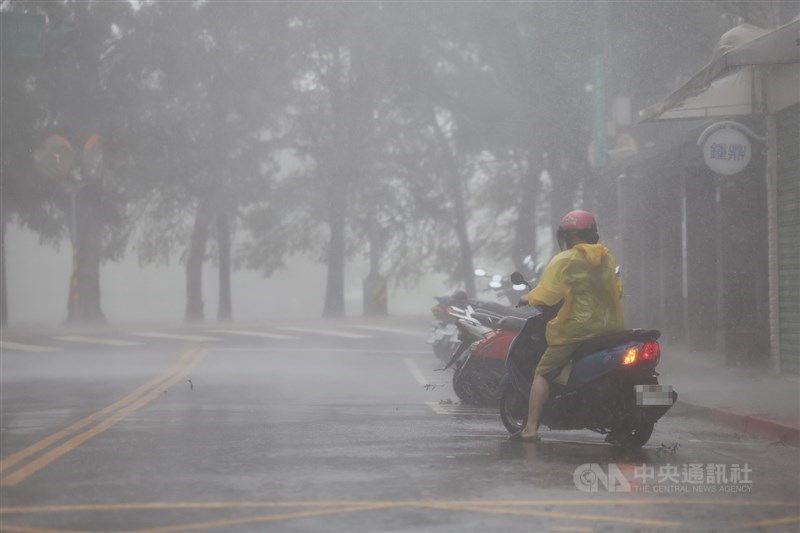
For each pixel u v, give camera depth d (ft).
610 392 89.86
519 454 87.97
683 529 60.95
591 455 88.43
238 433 101.60
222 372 187.32
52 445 93.71
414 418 115.85
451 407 128.47
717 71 126.41
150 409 126.52
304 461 83.76
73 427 107.45
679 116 158.81
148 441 95.86
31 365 204.33
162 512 64.80
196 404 133.08
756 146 159.43
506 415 100.17
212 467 80.94
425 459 84.94
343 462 83.25
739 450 94.27
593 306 90.89
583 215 94.32
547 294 91.04
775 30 122.42
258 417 116.88
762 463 86.12
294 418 115.65
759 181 161.38
